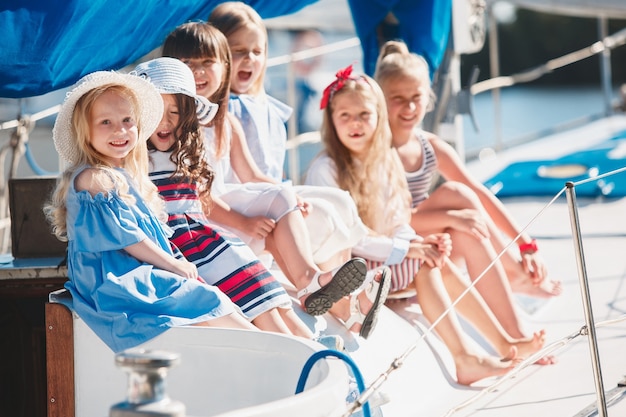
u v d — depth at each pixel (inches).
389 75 251.8
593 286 278.7
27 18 170.9
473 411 193.0
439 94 323.6
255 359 145.6
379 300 188.7
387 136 233.3
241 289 179.2
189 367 150.7
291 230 195.5
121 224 160.9
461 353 212.1
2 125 284.4
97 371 159.8
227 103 213.8
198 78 207.2
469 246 232.1
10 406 188.1
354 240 211.5
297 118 805.9
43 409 190.1
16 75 181.5
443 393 206.2
